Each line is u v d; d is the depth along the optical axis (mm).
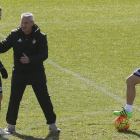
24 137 21828
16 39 21469
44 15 66875
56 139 21531
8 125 22703
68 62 41188
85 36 53219
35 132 22672
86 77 35812
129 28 57594
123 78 35500
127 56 43688
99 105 28172
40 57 21188
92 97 30094
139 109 27016
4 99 29656
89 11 69750
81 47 47656
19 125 23859
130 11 69625
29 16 20891
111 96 30359
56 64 40406
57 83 33875
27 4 76188
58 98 29812
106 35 53688
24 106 27859
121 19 63750
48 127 23531
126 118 22734
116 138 21516
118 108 27391
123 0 78938
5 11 70125
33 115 25875
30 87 32406
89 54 44500
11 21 62938
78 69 38562
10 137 21812
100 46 48125
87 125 23734
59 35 53781
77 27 58344
